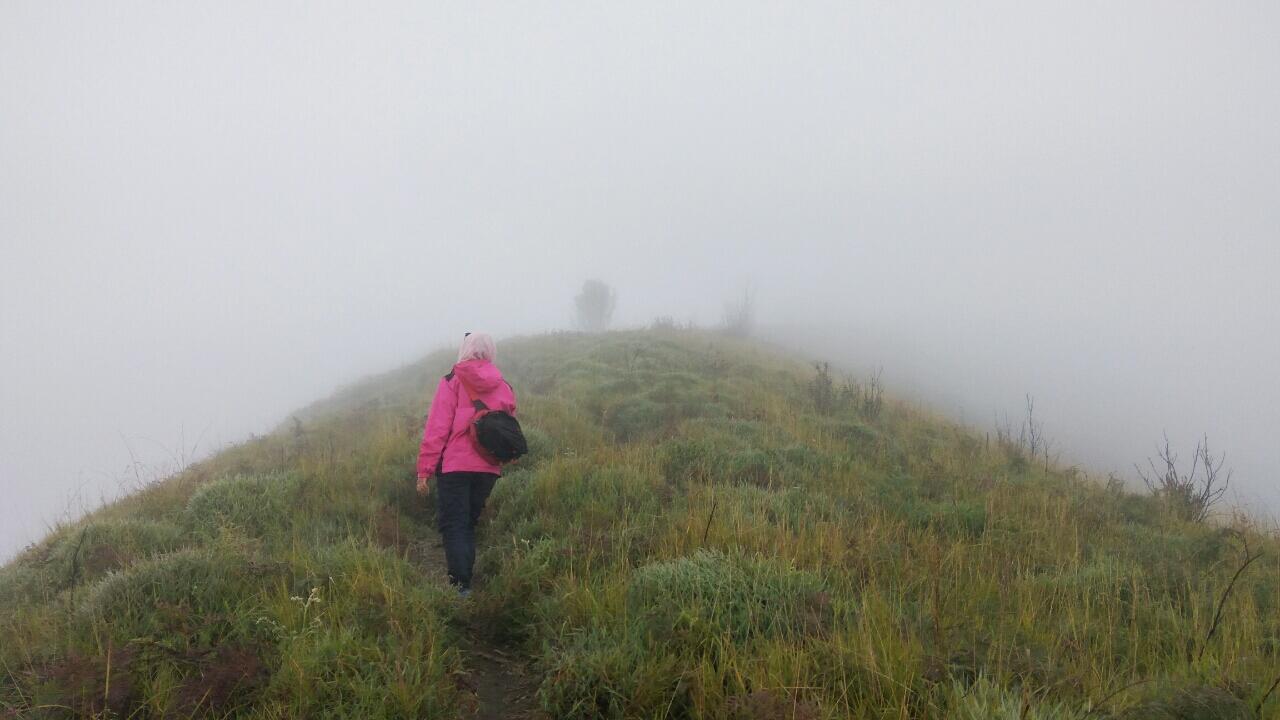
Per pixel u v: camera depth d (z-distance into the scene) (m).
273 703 2.96
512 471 7.50
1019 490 8.10
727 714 2.92
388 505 6.72
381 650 3.43
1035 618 3.95
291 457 9.31
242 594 3.93
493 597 4.32
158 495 7.40
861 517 5.95
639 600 3.88
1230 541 6.17
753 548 4.58
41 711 2.86
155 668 3.21
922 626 3.53
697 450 7.95
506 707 3.45
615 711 3.11
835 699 2.96
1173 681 3.09
